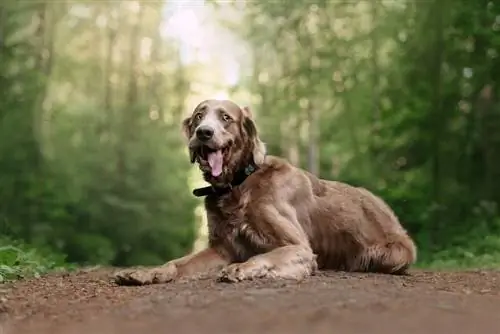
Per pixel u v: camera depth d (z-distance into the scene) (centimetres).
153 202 2702
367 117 2236
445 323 444
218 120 737
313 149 2531
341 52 2286
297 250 693
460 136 1805
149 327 434
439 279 764
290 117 2650
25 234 2036
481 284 716
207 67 3259
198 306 482
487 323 449
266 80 2692
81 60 2788
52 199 2209
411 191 1836
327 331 418
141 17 2952
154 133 2891
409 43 1978
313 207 782
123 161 2730
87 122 2720
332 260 794
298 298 502
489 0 1756
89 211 2450
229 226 743
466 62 1805
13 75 2109
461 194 1767
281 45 2550
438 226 1702
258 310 464
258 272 649
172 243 2677
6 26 2067
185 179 2911
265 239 724
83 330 436
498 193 1736
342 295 514
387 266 784
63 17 2538
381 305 479
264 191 741
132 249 2538
